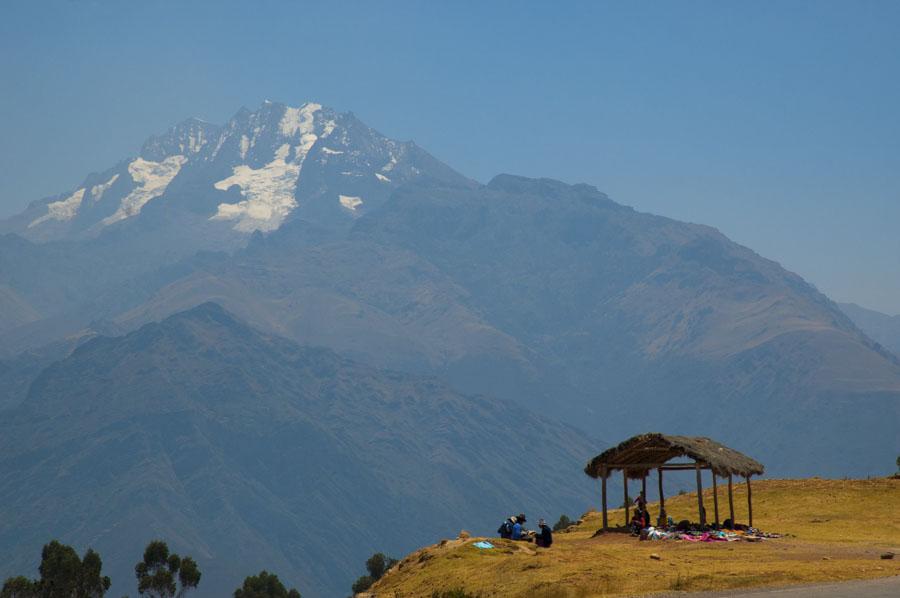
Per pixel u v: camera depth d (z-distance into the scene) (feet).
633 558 183.11
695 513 276.21
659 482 249.34
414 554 209.56
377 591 192.54
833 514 259.39
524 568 174.91
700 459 232.94
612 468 248.11
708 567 173.17
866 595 141.69
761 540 217.36
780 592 148.97
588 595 158.40
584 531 264.31
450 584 176.65
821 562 178.91
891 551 197.06
